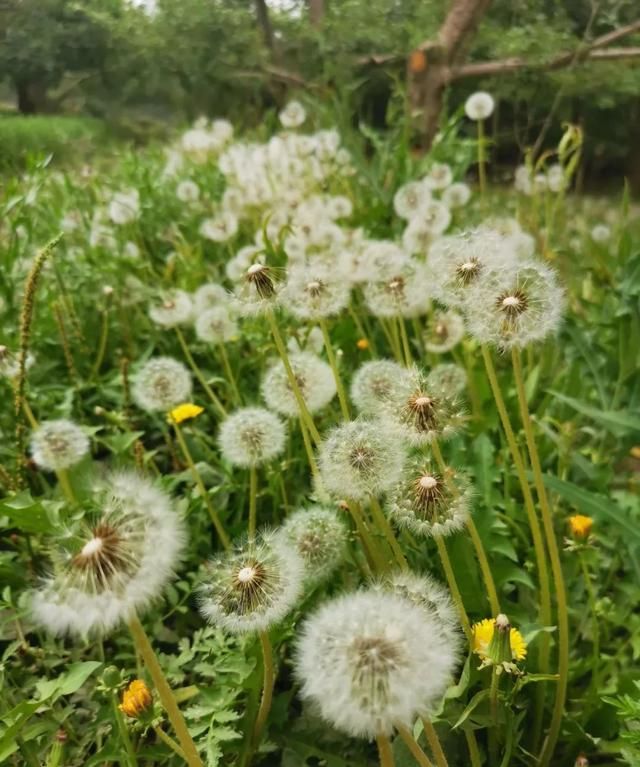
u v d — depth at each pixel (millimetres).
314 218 640
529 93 1294
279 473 444
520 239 511
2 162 985
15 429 508
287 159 785
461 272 322
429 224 575
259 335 545
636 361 510
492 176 1444
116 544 214
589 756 350
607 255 673
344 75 1226
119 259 682
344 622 214
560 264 763
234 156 819
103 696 350
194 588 401
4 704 340
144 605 217
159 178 971
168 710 238
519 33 1253
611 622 420
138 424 572
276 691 373
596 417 458
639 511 460
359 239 610
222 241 720
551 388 549
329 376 413
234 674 335
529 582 372
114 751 309
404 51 1258
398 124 941
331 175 846
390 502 301
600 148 1631
